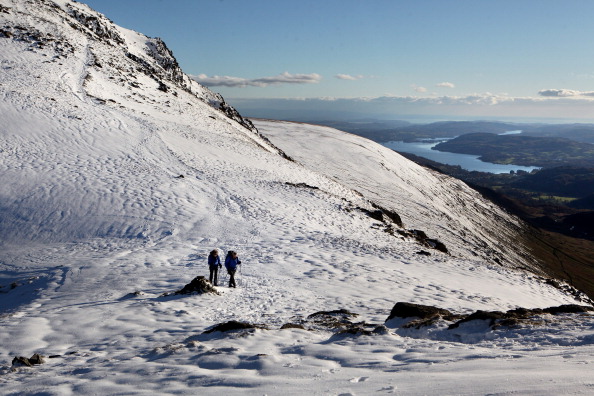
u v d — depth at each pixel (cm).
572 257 11419
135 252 1911
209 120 5928
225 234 2230
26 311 1165
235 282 1477
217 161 3838
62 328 971
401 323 870
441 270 1925
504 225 11638
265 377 506
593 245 14675
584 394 322
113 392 501
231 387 477
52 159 3031
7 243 2120
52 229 2245
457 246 6781
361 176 8638
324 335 782
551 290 2033
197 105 6694
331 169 8519
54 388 532
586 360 450
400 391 404
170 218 2403
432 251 2581
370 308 1169
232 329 801
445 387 396
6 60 4794
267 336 750
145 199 2630
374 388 428
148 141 3806
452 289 1561
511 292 1720
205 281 1318
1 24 5728
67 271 1634
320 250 2028
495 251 7981
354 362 556
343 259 1895
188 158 3659
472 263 2306
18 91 4012
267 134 10494
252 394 446
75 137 3481
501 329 681
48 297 1350
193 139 4334
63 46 5775
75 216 2370
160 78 7169
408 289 1488
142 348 786
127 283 1467
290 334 776
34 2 7012
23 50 5219
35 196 2525
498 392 358
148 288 1409
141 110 4831
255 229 2345
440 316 848
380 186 8444
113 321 1017
